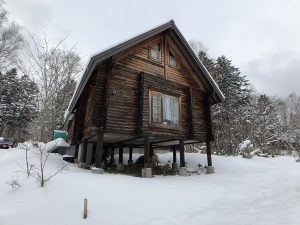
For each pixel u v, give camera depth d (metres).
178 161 16.31
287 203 6.41
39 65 22.55
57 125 27.00
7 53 28.41
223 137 32.53
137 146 17.39
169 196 7.21
